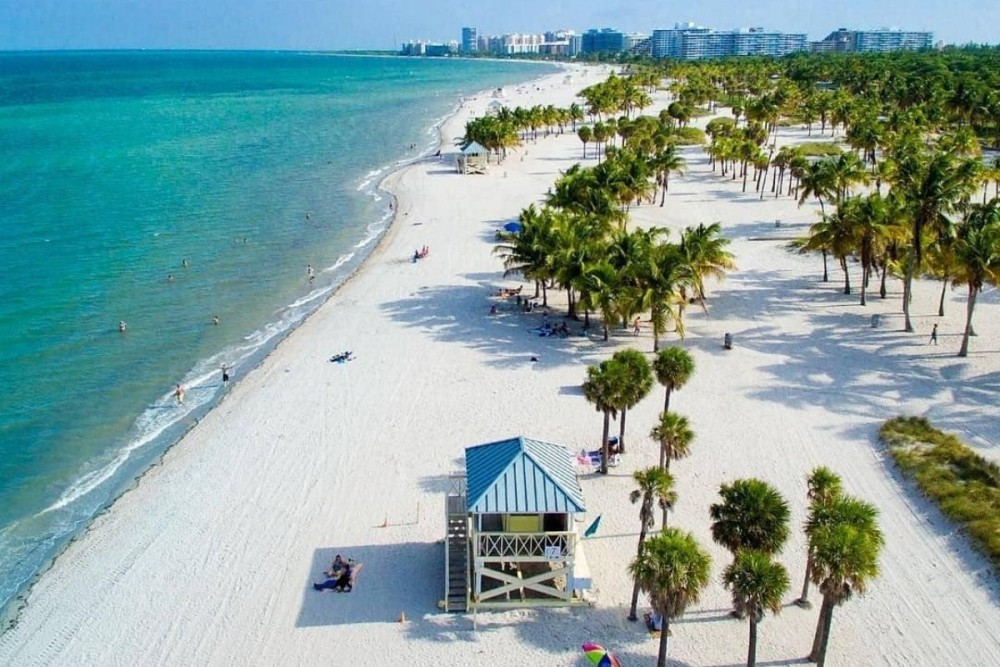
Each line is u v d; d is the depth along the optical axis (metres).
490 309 67.50
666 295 55.75
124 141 166.38
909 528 37.75
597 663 30.03
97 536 38.94
